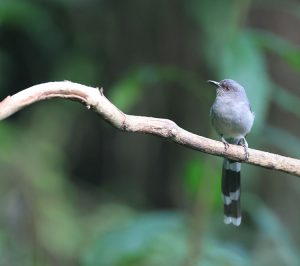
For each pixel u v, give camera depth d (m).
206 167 8.81
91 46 14.59
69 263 12.97
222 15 12.80
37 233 12.52
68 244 13.15
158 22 14.72
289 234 14.33
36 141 14.79
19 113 15.06
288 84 14.26
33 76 14.33
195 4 12.95
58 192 14.20
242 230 13.80
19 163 14.06
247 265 9.20
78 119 15.39
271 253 13.38
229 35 8.29
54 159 14.73
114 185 15.66
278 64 14.23
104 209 14.77
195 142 6.69
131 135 15.70
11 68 14.14
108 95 14.44
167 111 15.24
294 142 8.96
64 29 14.27
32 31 13.73
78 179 15.56
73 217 13.95
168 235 10.21
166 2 14.63
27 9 12.64
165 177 15.59
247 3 8.69
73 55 14.48
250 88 7.81
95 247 8.58
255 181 14.68
